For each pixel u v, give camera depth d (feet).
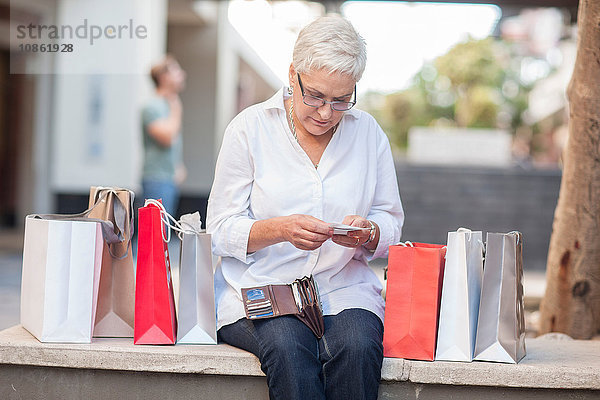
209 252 10.71
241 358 10.10
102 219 11.07
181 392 10.36
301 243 9.77
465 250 10.23
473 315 10.43
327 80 9.74
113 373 10.43
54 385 10.48
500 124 90.38
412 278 10.28
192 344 10.67
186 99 51.49
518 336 10.43
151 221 10.49
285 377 9.45
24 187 48.03
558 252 15.42
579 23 13.98
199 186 51.62
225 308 10.72
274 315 9.96
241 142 10.79
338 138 10.84
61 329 10.43
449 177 46.32
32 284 10.90
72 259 10.45
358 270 11.14
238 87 64.18
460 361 10.24
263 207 10.73
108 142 40.96
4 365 10.53
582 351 11.48
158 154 28.19
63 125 40.96
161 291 10.54
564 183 15.16
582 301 15.21
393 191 11.39
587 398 10.21
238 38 57.93
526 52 86.94
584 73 13.99
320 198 10.63
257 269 10.77
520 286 10.67
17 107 48.11
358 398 9.62
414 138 54.19
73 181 41.32
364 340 9.69
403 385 10.28
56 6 40.34
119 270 11.12
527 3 30.58
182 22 50.96
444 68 87.92
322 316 10.05
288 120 10.77
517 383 10.09
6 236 44.78
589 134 14.30
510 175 45.83
